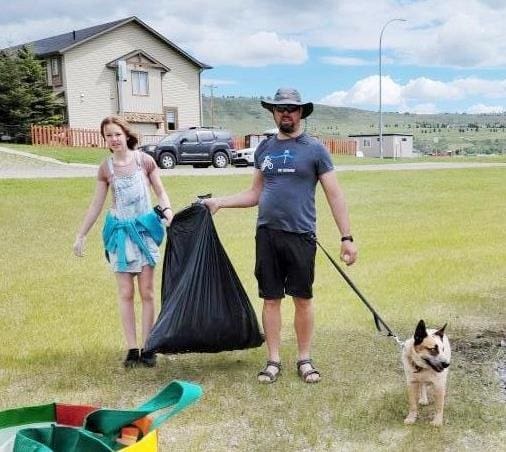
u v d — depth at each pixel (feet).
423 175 73.67
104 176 16.06
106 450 7.16
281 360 16.57
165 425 12.98
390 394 14.37
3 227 38.91
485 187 63.26
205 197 15.96
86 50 122.83
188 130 88.22
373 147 186.91
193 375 15.65
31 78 119.03
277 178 14.47
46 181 57.06
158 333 14.70
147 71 130.00
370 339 18.19
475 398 14.11
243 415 13.43
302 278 14.66
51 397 14.46
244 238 35.76
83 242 16.34
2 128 115.96
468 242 34.58
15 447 7.17
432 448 11.94
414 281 25.21
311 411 13.52
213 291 15.03
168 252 15.43
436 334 12.67
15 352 17.26
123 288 16.14
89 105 124.06
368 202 52.65
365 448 11.96
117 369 16.08
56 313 21.18
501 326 19.24
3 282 25.81
